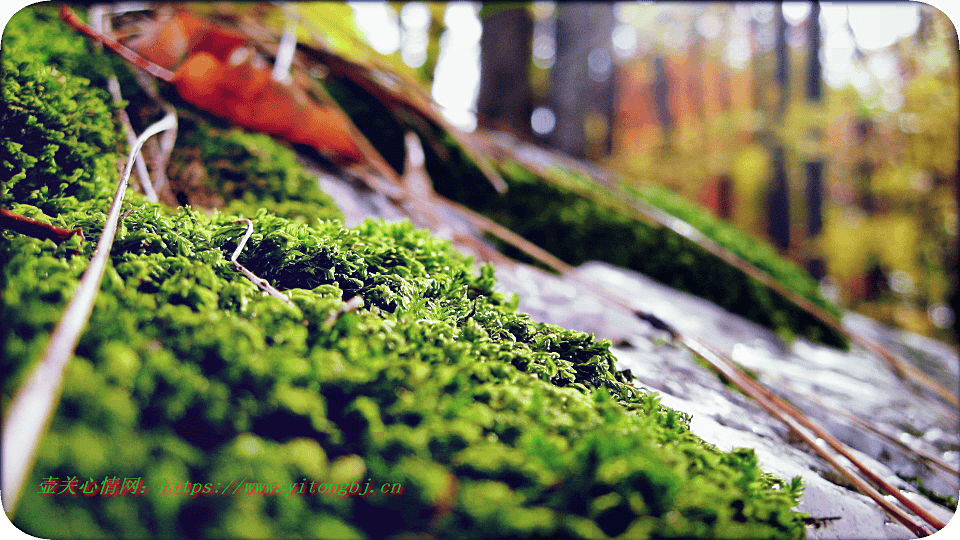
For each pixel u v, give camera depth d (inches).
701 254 14.4
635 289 13.3
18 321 5.9
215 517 4.9
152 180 10.3
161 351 6.1
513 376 8.3
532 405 7.3
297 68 13.3
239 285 7.8
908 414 12.1
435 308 9.0
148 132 9.7
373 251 9.3
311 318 7.7
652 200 16.3
